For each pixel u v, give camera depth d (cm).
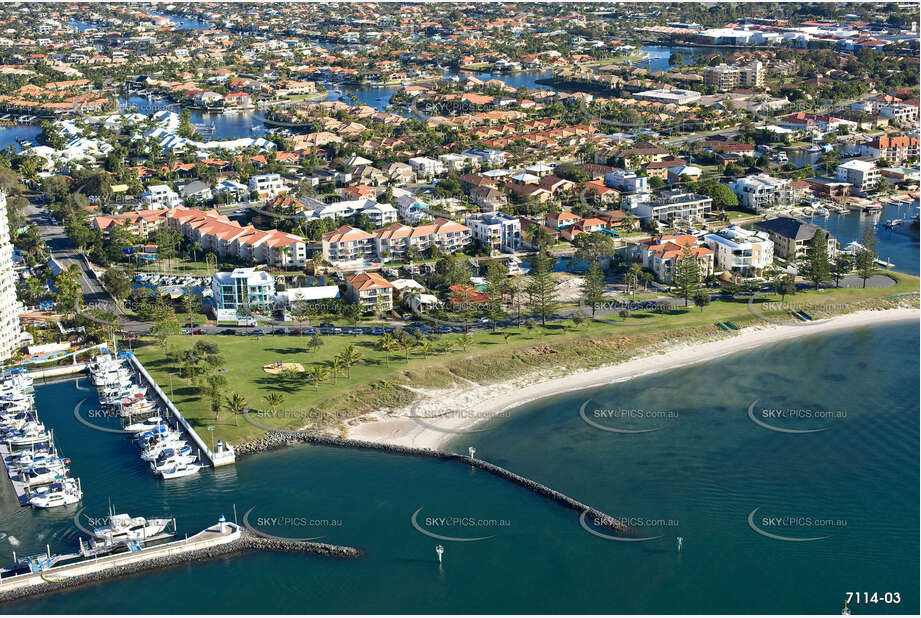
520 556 19450
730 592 18312
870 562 19125
